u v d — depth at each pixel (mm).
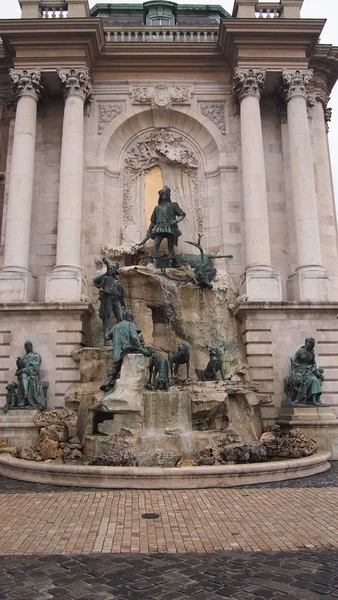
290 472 12906
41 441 15484
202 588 5938
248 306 19766
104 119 24516
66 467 12172
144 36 25750
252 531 8133
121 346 16078
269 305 19797
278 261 22906
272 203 23531
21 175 21609
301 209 21641
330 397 19359
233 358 20094
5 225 23062
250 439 15750
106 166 24156
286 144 23859
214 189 24469
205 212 24375
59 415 16516
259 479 12258
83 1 24156
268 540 7691
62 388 19125
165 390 15758
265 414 19031
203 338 20453
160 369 16141
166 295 20562
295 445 14828
